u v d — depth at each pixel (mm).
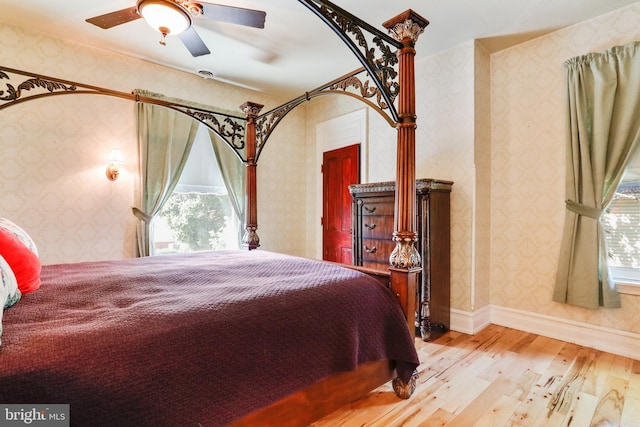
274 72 3543
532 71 2762
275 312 1242
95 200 3027
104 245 3072
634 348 2258
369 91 1970
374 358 1570
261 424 1215
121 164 3160
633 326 2275
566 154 2502
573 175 2457
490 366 2139
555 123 2633
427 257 2627
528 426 1534
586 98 2420
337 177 4176
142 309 1101
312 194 4594
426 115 3143
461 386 1888
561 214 2605
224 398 1047
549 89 2666
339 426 1544
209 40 2865
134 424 867
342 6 2363
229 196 3840
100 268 1882
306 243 4688
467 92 2838
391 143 3537
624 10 2303
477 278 2834
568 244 2475
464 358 2264
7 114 2631
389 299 1678
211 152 3775
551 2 2273
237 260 2166
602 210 2336
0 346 820
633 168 2301
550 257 2662
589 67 2404
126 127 3191
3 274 1047
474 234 2799
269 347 1181
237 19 2029
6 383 736
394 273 1749
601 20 2406
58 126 2844
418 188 2666
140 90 3211
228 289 1383
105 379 843
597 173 2344
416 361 1688
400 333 1658
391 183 2771
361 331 1517
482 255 2896
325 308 1394
